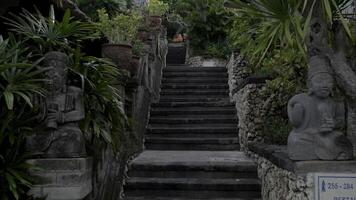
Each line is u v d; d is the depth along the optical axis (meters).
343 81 3.08
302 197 3.04
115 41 5.60
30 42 3.89
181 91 8.51
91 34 4.22
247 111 6.23
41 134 3.35
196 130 6.99
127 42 5.69
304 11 3.21
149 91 7.39
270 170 4.28
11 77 3.08
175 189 4.92
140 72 6.14
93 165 3.88
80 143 3.41
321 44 3.18
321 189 2.92
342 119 3.14
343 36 3.32
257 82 6.26
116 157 4.66
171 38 14.22
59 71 3.41
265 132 5.84
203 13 11.41
